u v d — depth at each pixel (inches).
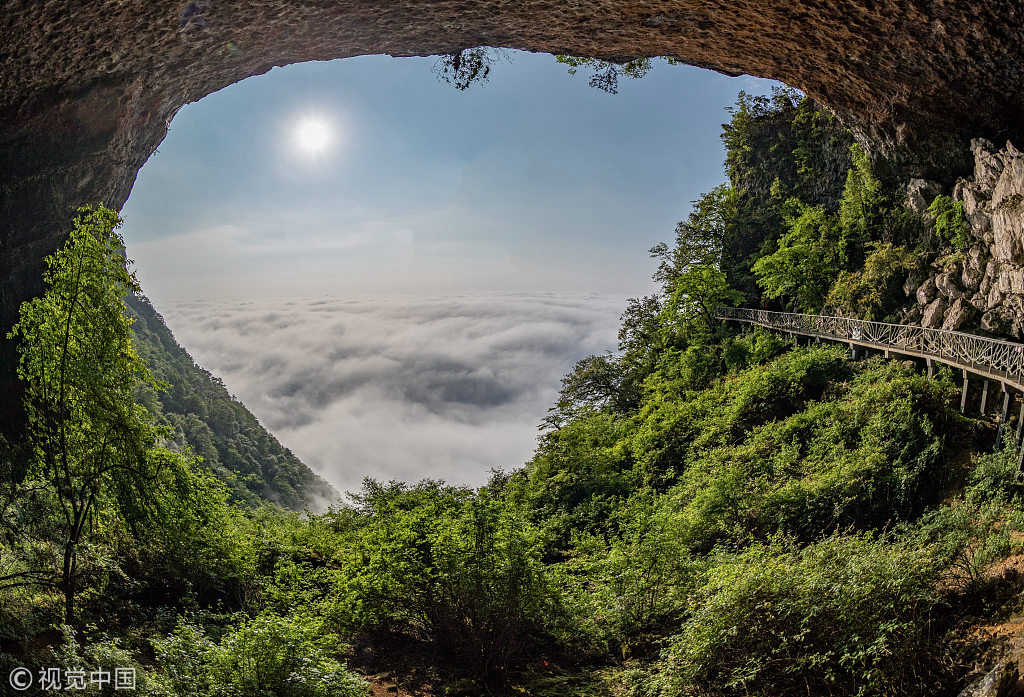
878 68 705.0
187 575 473.7
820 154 1368.1
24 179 512.1
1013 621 312.3
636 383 1433.3
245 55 582.2
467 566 450.0
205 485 453.4
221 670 310.7
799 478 644.7
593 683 406.6
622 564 484.4
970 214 809.5
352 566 520.1
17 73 458.9
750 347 1112.8
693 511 616.7
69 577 346.0
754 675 315.9
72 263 363.6
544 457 909.8
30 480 348.8
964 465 570.3
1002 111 708.7
